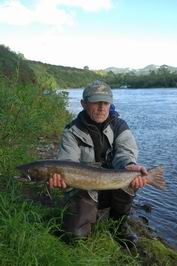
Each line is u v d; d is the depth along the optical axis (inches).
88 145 63.9
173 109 451.8
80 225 60.8
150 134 245.3
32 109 122.6
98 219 65.7
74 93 934.4
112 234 65.9
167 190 119.4
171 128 276.2
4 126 104.5
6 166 86.4
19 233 53.4
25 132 110.2
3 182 81.0
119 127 65.4
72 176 57.4
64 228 60.8
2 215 57.9
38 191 81.3
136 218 90.4
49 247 53.9
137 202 107.2
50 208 69.7
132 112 411.5
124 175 58.7
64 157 62.9
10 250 51.8
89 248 59.3
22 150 97.4
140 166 60.1
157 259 66.9
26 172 58.1
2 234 54.3
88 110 63.2
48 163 57.5
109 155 65.0
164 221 94.2
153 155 177.3
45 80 224.1
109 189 59.4
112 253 61.0
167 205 106.0
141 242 70.7
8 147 96.7
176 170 147.1
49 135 149.1
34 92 143.2
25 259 50.4
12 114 109.5
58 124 172.4
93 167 58.4
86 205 61.8
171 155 177.2
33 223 59.2
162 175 60.2
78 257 55.4
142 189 120.0
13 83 129.2
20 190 79.3
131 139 65.2
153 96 838.5
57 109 186.1
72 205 61.9
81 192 62.2
